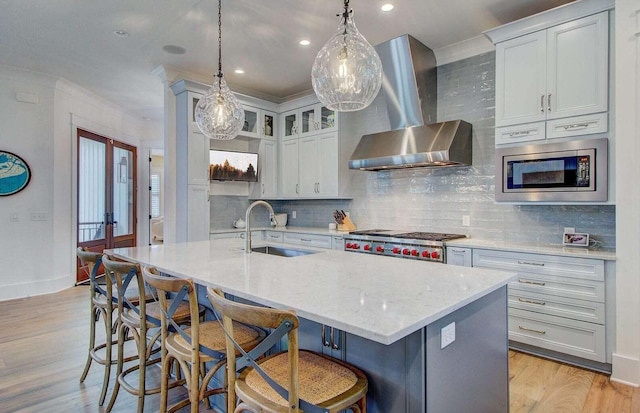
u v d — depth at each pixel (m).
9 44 3.79
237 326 1.95
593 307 2.63
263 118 5.40
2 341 3.26
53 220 4.89
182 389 2.47
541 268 2.87
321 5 3.06
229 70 4.54
